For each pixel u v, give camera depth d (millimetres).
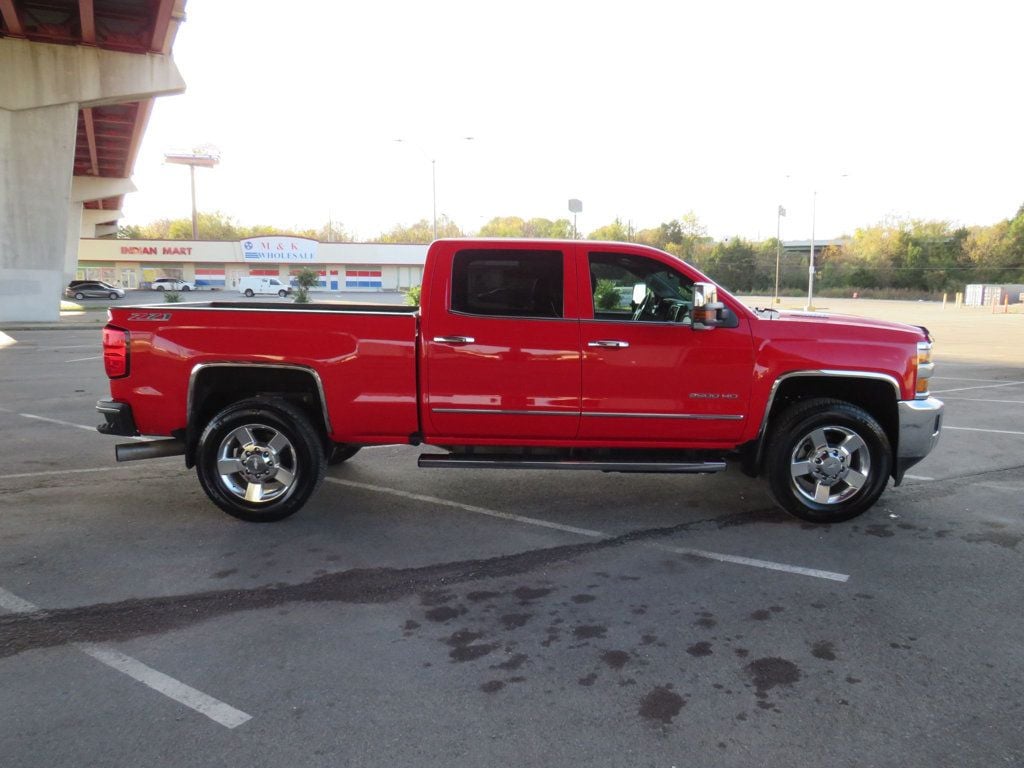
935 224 81250
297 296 41781
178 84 28469
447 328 5000
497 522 5297
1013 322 32594
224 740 2760
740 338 5008
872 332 5094
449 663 3342
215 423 5062
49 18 25531
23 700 3025
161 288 64562
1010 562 4531
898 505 5691
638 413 5031
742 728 2842
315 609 3898
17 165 27750
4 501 5746
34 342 21031
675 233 84750
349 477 6516
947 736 2791
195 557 4598
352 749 2705
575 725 2861
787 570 4414
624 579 4289
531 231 98500
